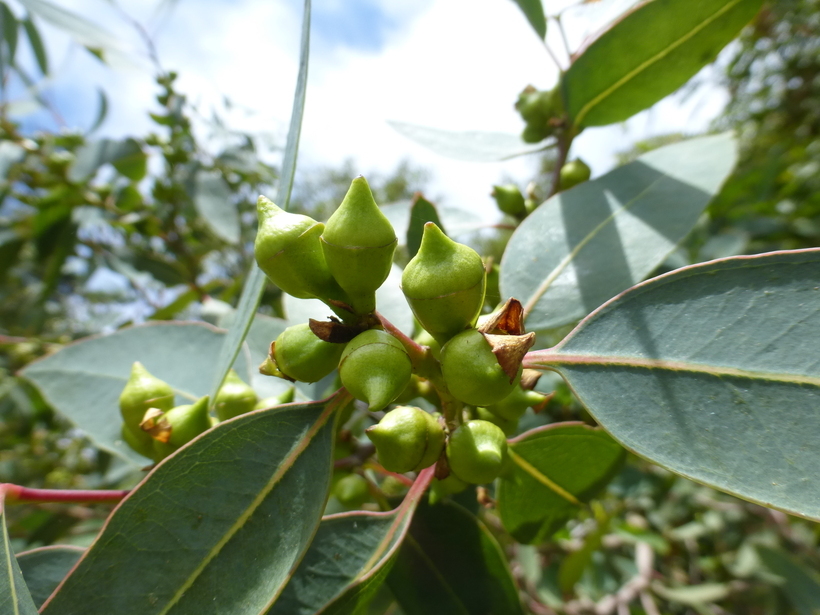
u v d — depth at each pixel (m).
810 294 0.07
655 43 0.12
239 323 0.09
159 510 0.07
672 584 0.28
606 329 0.08
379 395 0.07
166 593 0.06
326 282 0.07
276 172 0.33
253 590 0.06
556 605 0.24
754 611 0.28
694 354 0.07
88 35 0.27
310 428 0.08
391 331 0.07
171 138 0.28
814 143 0.41
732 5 0.11
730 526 0.32
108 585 0.06
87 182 0.28
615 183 0.12
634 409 0.07
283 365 0.08
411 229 0.13
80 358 0.13
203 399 0.09
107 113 0.31
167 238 0.29
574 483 0.11
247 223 0.33
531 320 0.11
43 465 0.44
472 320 0.07
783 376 0.07
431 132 0.16
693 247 0.25
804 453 0.06
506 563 0.10
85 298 0.42
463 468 0.08
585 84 0.13
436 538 0.11
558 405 0.22
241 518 0.07
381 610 0.13
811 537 0.32
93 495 0.09
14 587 0.07
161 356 0.13
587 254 0.11
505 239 0.20
